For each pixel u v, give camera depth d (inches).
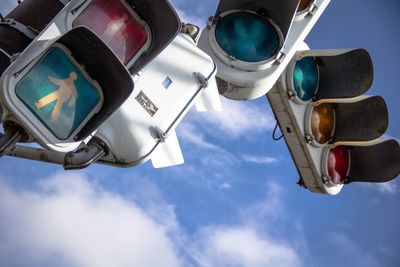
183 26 219.6
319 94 251.1
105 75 172.7
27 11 195.9
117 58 168.9
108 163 198.8
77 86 172.6
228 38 228.5
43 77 170.2
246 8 230.2
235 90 229.9
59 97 171.0
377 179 261.9
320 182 257.9
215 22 229.8
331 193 261.3
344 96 247.6
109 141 193.2
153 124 199.9
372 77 244.5
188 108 207.6
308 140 251.4
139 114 197.8
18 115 167.2
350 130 254.8
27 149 186.4
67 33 168.7
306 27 238.2
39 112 169.2
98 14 183.8
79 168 186.1
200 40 229.6
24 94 168.2
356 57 244.7
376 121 251.6
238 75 226.5
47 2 197.6
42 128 169.2
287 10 224.8
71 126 171.8
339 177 262.5
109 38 184.5
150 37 187.6
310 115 250.2
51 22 178.2
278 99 248.5
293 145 256.4
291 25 229.1
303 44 252.8
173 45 207.2
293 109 247.8
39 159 186.4
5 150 168.2
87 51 171.6
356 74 246.5
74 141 171.9
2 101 166.9
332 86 249.8
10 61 183.6
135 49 186.7
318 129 253.9
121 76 170.7
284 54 229.1
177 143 206.2
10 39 188.9
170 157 204.7
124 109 195.2
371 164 262.7
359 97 249.8
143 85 199.6
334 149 260.5
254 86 227.6
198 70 210.4
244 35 228.7
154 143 199.9
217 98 220.1
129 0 186.2
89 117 173.0
